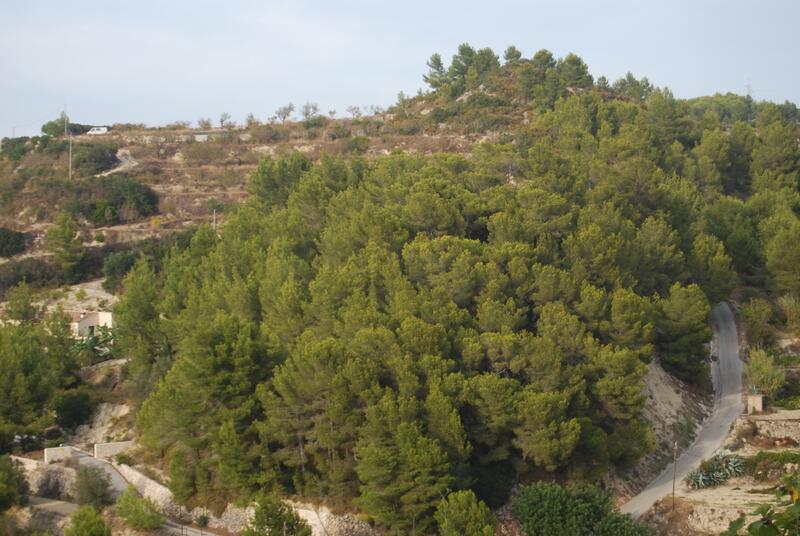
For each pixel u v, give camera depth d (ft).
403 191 280.72
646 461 225.15
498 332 217.97
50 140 524.93
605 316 230.48
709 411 259.60
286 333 226.58
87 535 161.99
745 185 426.51
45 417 234.17
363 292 225.97
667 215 305.73
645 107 493.77
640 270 273.54
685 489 213.25
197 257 303.27
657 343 267.39
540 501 181.57
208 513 201.16
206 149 513.86
